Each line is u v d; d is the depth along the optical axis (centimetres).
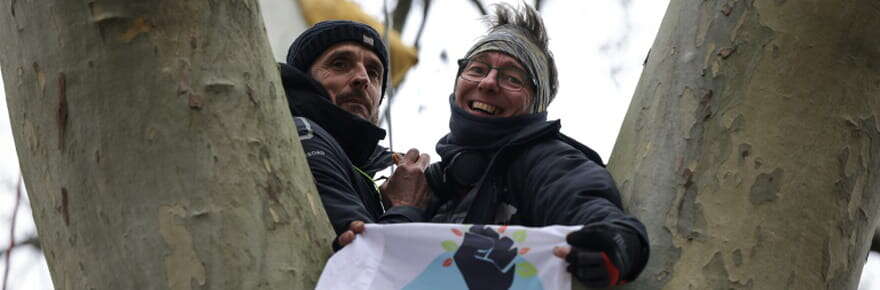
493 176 452
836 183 409
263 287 361
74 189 366
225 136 371
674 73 433
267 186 374
